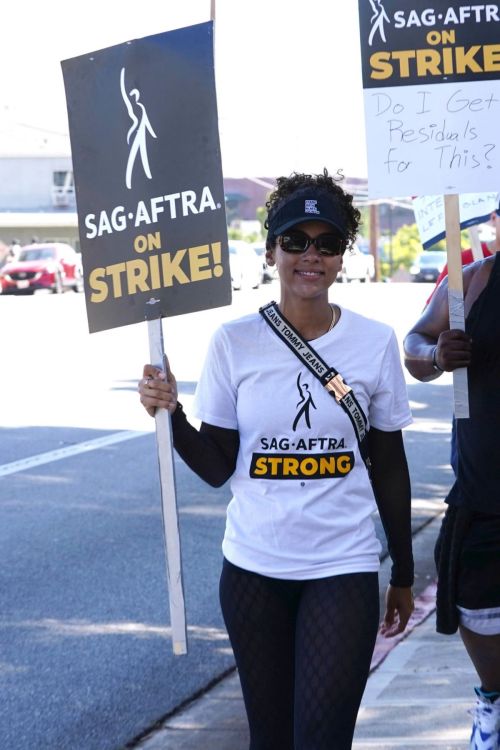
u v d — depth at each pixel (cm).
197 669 560
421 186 362
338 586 320
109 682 543
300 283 328
